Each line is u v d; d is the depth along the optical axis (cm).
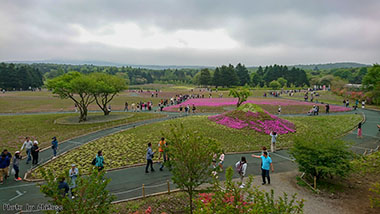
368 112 4569
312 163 1375
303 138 1534
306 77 14538
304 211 1138
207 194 1164
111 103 6681
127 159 1961
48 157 2088
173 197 1298
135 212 1098
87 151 2194
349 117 3800
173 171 1003
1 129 3203
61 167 1808
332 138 1498
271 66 15712
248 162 1872
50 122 3684
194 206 1169
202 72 13812
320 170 1366
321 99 7181
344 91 7688
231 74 13038
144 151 2162
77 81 3438
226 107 5334
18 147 2417
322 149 1363
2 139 2712
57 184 789
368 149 2148
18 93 9788
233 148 2222
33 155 1866
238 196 789
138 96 8975
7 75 11781
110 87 4091
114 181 1528
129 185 1465
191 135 1007
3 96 8269
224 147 2252
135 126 3294
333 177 1510
